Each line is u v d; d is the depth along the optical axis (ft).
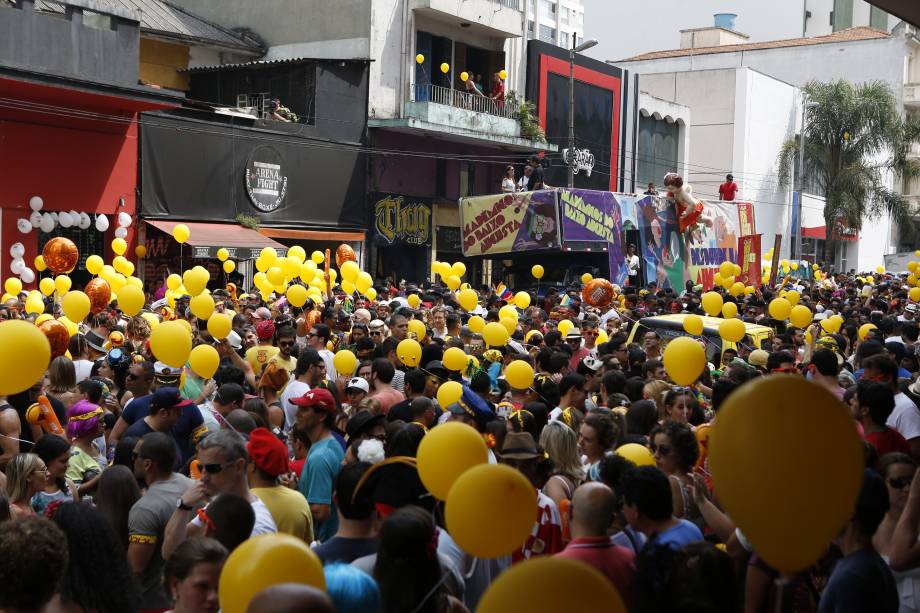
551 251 85.76
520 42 113.29
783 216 174.19
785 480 8.68
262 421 21.99
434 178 102.94
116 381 28.96
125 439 20.25
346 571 11.33
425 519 12.96
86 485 21.49
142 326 33.91
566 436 18.80
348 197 92.12
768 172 172.65
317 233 88.58
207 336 32.50
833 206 160.15
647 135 141.69
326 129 89.71
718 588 11.81
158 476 17.65
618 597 8.61
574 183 121.60
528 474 17.90
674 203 97.71
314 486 19.66
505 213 85.10
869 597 13.41
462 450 13.62
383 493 14.76
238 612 9.90
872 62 193.57
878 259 210.38
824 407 8.83
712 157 167.32
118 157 72.84
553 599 8.32
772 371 28.35
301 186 87.35
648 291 69.21
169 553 15.94
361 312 40.55
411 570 12.65
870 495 13.65
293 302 40.04
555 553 16.72
